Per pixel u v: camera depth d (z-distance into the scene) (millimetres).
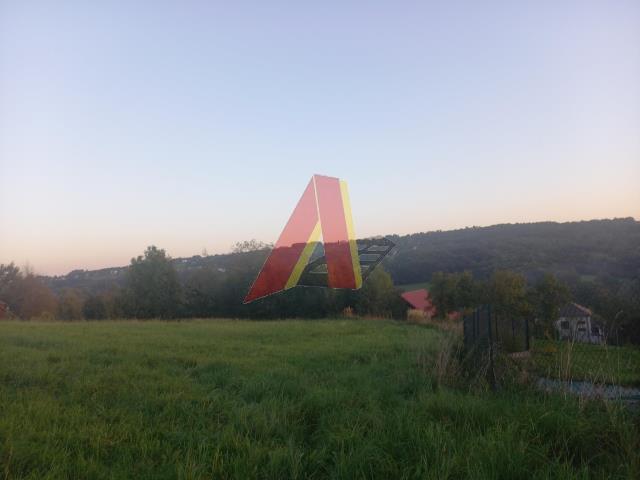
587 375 6410
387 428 4797
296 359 9656
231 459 4203
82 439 4621
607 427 4656
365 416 5195
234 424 5129
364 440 4457
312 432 5191
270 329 16891
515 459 3904
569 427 4629
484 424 4961
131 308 37469
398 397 6219
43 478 3701
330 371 8391
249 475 3926
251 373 8023
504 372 6938
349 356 10289
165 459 4207
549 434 4652
